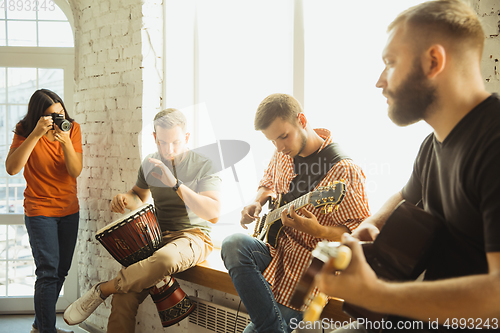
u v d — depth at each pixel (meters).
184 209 2.09
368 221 1.06
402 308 0.69
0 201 3.01
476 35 0.76
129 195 2.29
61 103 2.53
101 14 2.71
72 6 2.89
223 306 1.95
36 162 2.44
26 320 2.89
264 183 1.88
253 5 2.31
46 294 2.40
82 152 2.68
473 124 0.75
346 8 1.90
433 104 0.79
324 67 1.98
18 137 2.50
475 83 0.77
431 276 0.87
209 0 2.54
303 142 1.54
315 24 2.01
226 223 2.46
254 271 1.51
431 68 0.77
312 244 1.50
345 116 1.91
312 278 1.00
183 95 2.60
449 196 0.81
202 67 2.60
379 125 1.81
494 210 0.69
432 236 0.85
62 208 2.50
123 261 1.98
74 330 2.77
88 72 2.83
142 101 2.47
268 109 1.52
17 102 3.02
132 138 2.52
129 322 1.97
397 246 0.87
